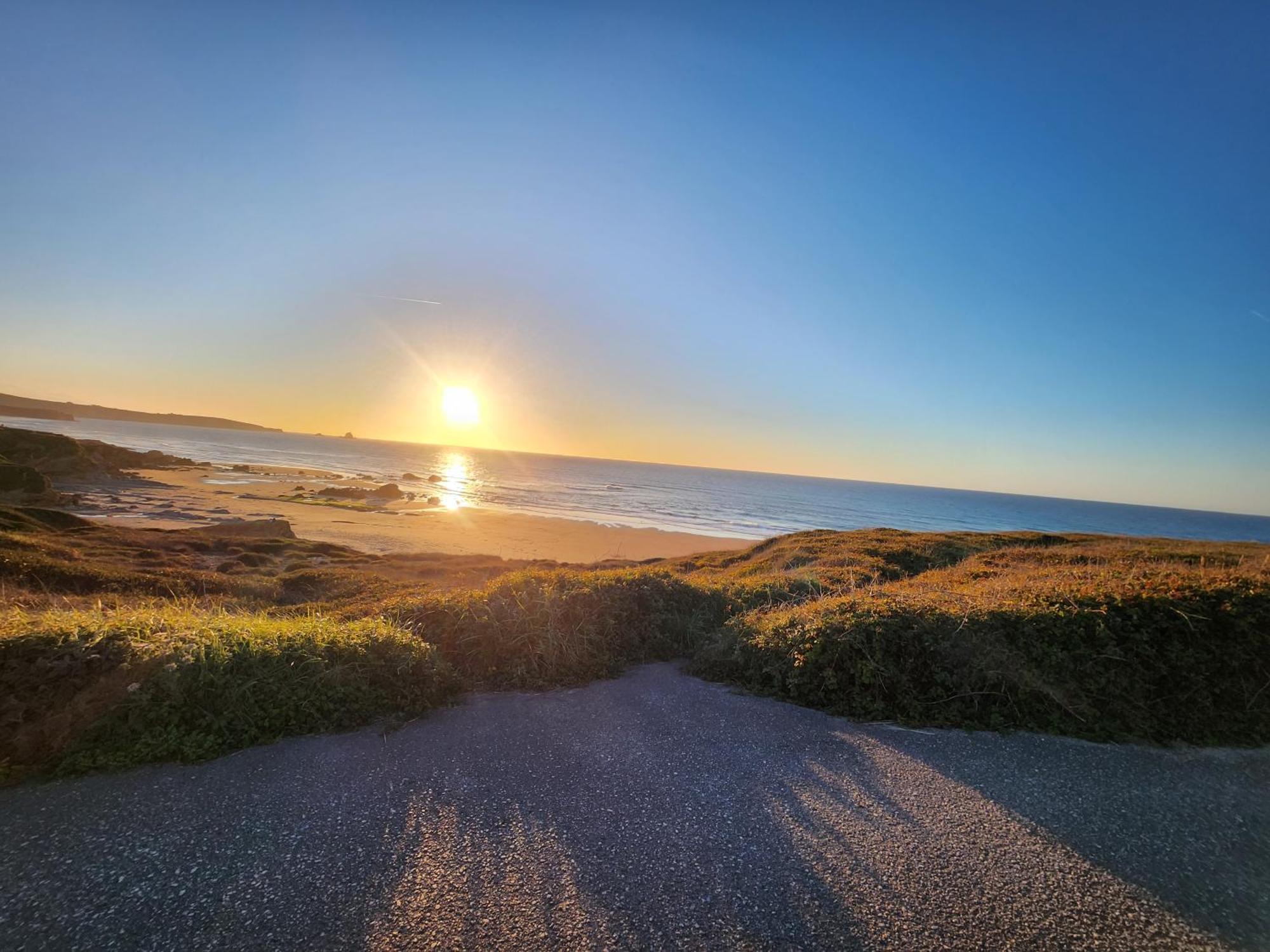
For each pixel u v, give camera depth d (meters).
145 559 22.23
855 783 4.11
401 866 3.04
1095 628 5.68
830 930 2.70
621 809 3.66
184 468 82.25
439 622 6.81
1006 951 2.63
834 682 5.61
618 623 7.42
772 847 3.30
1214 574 6.92
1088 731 5.05
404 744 4.58
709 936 2.63
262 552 27.20
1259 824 3.79
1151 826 3.70
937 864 3.21
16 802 3.56
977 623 5.82
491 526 49.66
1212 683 5.33
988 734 5.03
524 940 2.58
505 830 3.39
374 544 37.91
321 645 5.32
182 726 4.31
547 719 5.18
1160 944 2.72
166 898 2.77
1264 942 2.75
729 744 4.72
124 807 3.53
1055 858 3.31
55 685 4.17
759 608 8.58
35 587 13.03
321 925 2.63
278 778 3.95
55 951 2.45
